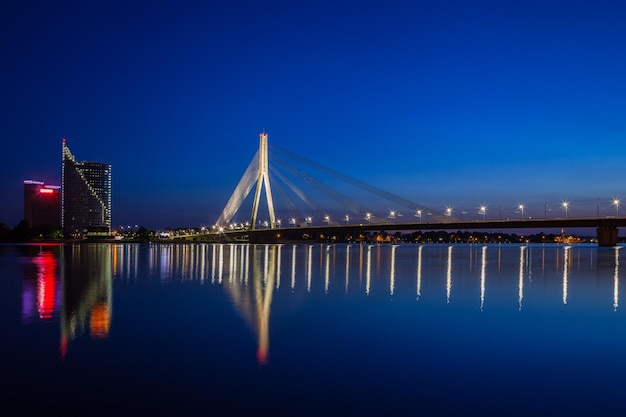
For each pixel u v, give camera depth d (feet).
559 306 97.09
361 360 56.29
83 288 121.29
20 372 50.47
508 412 41.96
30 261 244.42
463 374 51.49
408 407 42.68
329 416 40.65
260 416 40.52
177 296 108.27
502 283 142.31
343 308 92.99
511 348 62.28
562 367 54.24
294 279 152.25
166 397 44.19
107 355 57.00
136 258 282.56
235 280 147.74
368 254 376.89
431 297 110.01
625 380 50.03
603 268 208.33
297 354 58.49
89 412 40.91
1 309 86.89
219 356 57.21
